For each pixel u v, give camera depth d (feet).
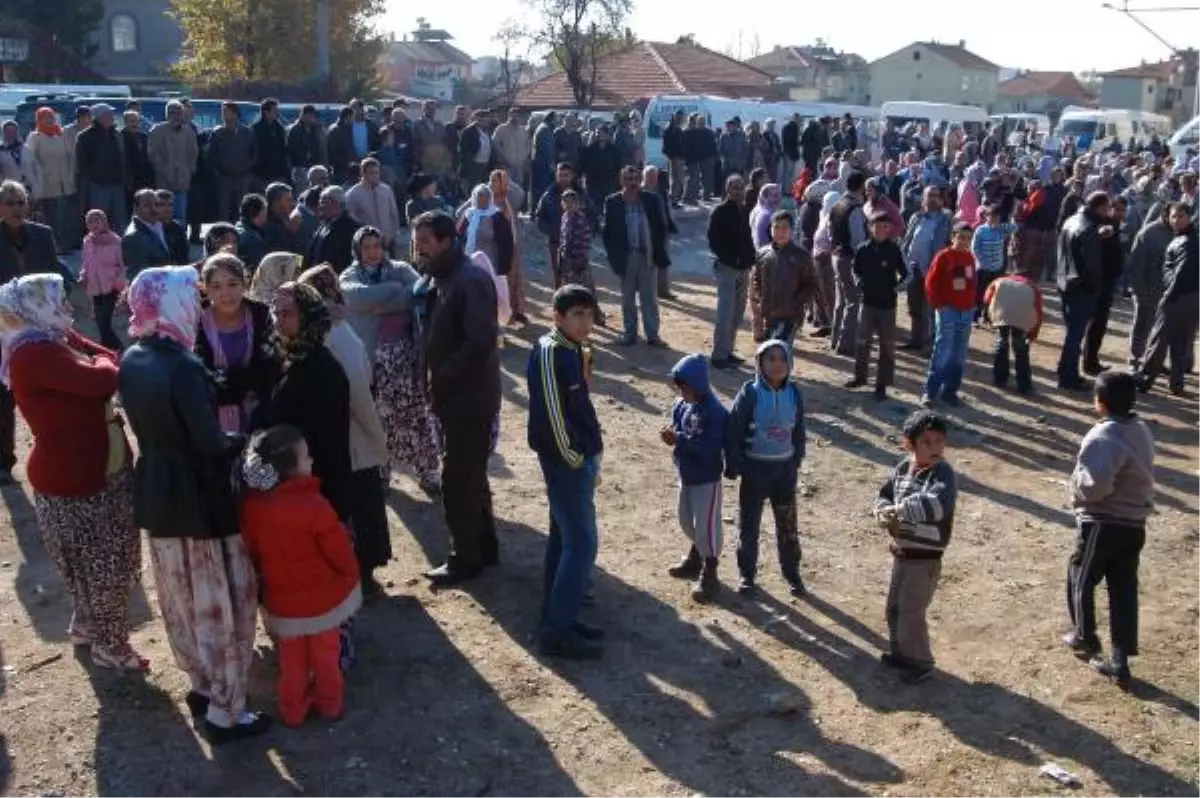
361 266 24.80
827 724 18.13
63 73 148.97
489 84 253.65
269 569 16.99
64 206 51.42
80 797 15.87
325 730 17.60
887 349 37.09
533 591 22.58
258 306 18.92
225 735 17.04
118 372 16.47
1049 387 40.47
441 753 17.11
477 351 21.20
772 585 23.30
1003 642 21.12
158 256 36.91
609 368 40.60
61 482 17.67
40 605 21.58
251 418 18.49
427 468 25.93
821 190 52.26
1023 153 124.77
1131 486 19.26
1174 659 20.57
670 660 20.10
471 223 40.78
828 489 29.14
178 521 16.22
